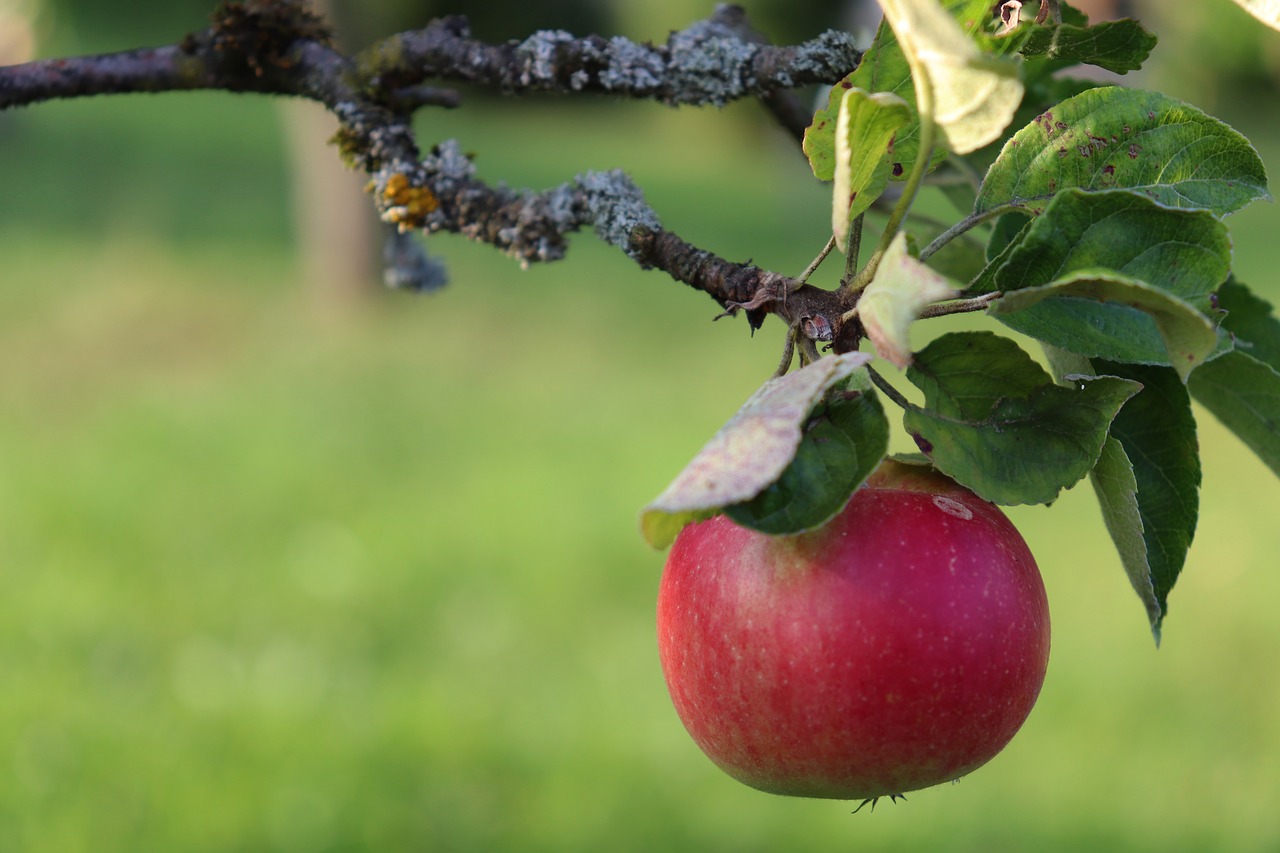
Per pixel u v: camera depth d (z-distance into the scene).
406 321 15.84
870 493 1.67
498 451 11.51
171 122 26.05
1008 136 2.18
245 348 14.70
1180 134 1.57
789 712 1.59
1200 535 9.58
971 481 1.50
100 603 8.08
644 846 5.87
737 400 13.09
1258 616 8.02
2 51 18.30
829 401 1.46
